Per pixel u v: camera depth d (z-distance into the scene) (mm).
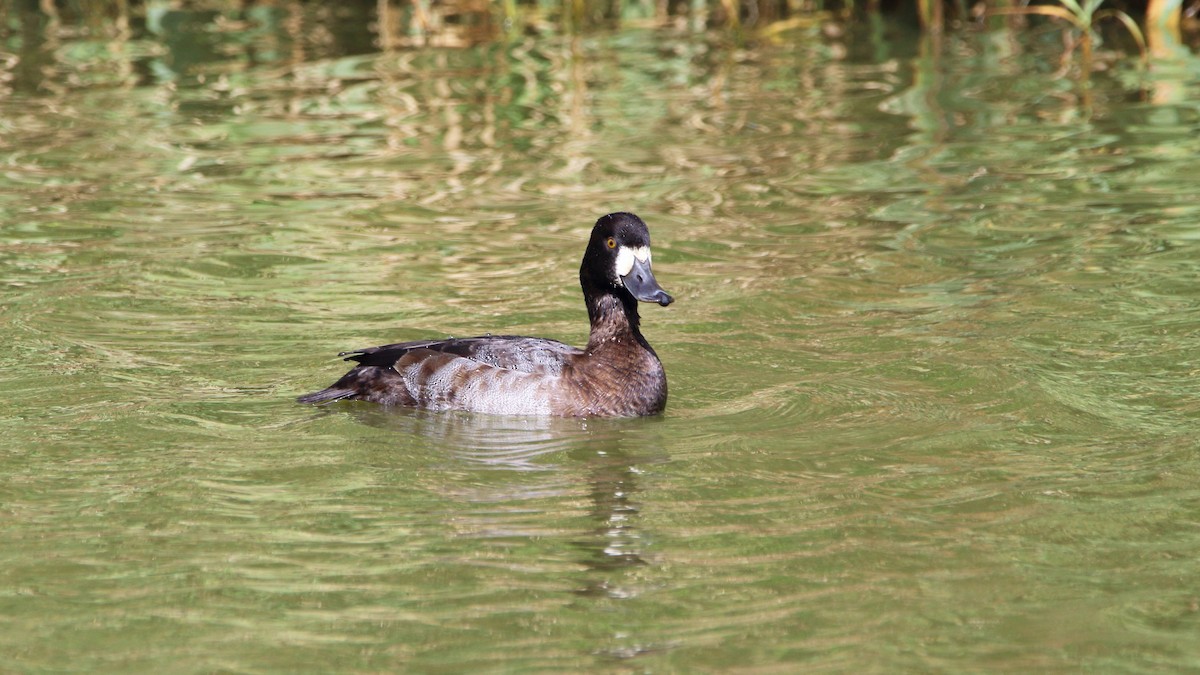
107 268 15031
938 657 7707
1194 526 9195
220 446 10547
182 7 28391
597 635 7941
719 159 18938
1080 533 9133
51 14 28188
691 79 23047
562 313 13789
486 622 8086
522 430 10992
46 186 18000
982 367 12219
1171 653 7723
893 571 8656
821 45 25125
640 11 27344
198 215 16953
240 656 7723
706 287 14570
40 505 9500
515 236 16172
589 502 9633
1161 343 12742
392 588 8453
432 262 15312
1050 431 10891
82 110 21516
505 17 26734
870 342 12953
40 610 8188
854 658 7695
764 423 11141
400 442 10688
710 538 9102
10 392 11547
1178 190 17281
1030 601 8305
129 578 8555
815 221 16609
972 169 18359
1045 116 20562
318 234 16234
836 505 9570
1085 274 14609
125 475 10008
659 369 11508
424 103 21734
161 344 12844
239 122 20812
